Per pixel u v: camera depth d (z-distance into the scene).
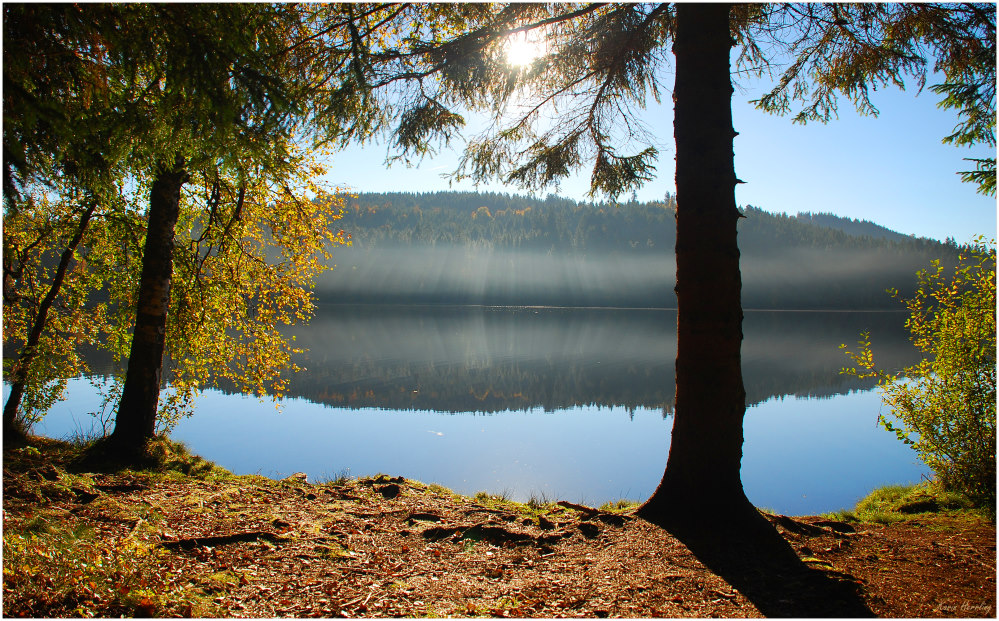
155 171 6.46
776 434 15.12
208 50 3.08
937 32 5.03
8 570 2.90
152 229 7.05
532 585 3.61
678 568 3.87
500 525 4.80
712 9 4.83
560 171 6.51
